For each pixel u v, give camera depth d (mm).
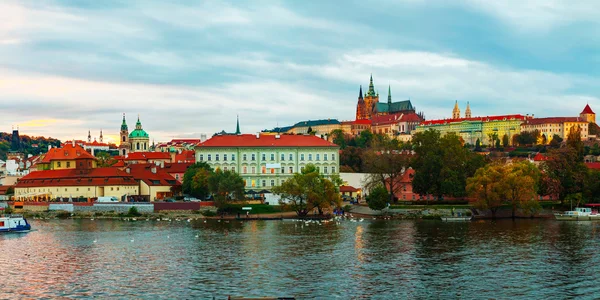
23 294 100188
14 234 174375
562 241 155250
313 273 115125
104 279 110812
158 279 110562
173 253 137750
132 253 138125
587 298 97188
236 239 160750
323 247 145875
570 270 117688
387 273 115062
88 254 137125
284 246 147625
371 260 128250
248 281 108562
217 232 177625
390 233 174125
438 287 104062
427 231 179125
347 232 177000
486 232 176000
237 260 128625
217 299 96188
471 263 124688
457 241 156125
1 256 135000
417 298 97125
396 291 101375
